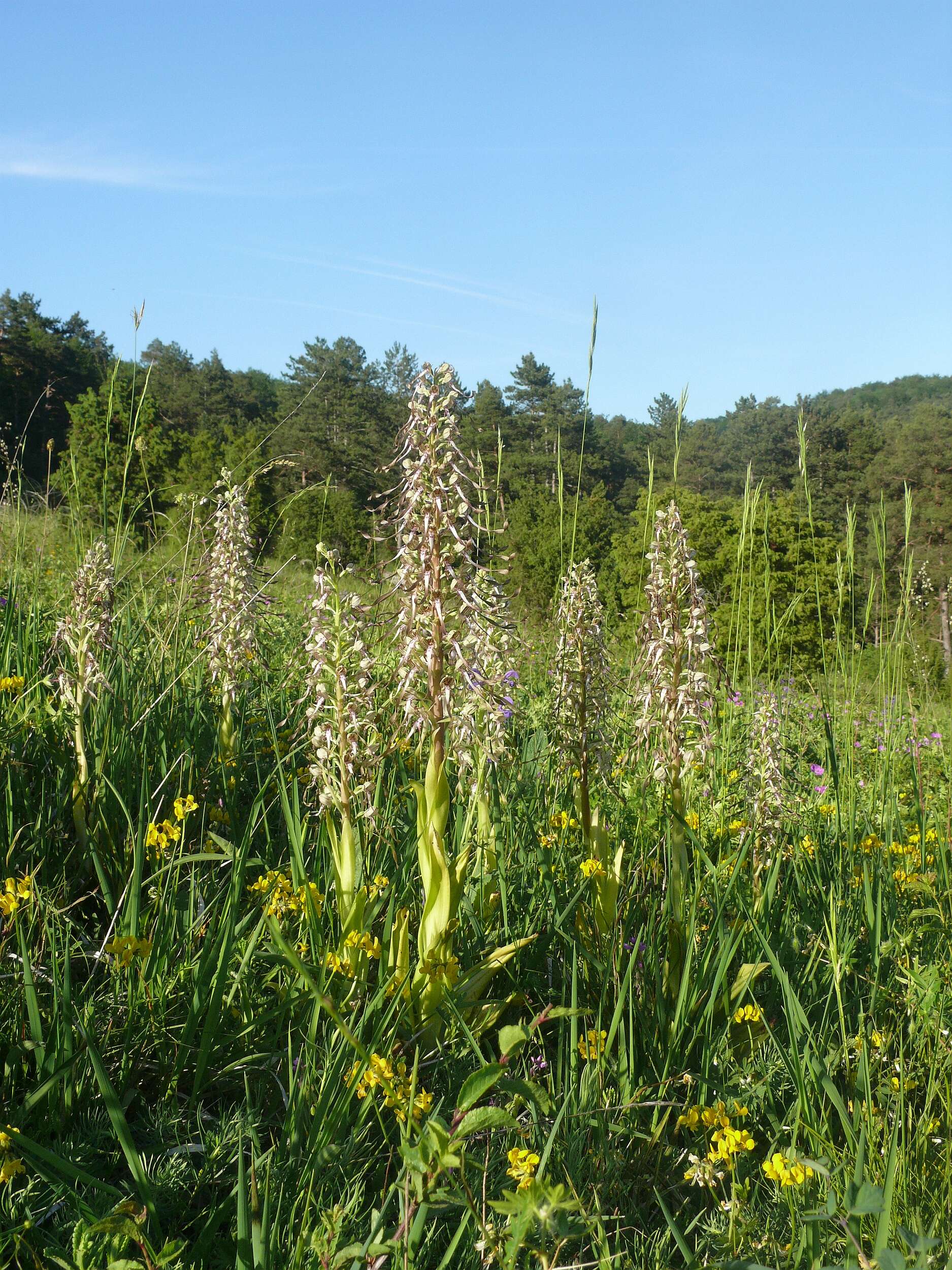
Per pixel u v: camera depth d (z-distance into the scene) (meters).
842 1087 2.87
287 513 6.29
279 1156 2.24
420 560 2.87
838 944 3.47
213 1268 1.99
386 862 3.58
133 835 3.33
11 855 3.27
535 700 5.62
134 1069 2.54
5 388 38.62
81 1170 2.02
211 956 2.71
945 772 6.60
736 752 4.97
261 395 90.75
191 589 5.02
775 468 52.19
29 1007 2.36
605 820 3.85
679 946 3.20
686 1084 2.74
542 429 56.81
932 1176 2.38
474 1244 2.00
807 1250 2.07
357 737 2.99
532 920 3.54
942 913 3.78
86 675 3.75
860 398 109.38
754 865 4.07
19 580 5.64
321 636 2.95
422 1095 2.23
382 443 46.25
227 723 4.67
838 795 4.27
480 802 3.63
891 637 5.16
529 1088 2.01
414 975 2.83
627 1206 2.32
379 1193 2.20
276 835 3.98
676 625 3.38
